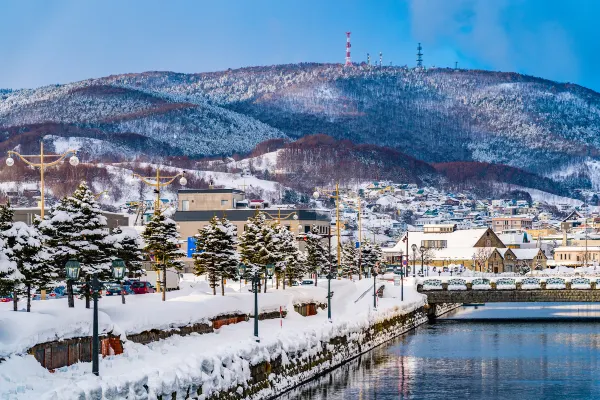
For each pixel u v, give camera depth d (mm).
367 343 104312
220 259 95188
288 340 74375
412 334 125312
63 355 52000
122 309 64625
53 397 39875
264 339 70250
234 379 58688
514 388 78250
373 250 197500
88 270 64938
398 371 87125
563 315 162375
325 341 86188
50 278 59156
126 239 85500
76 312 56000
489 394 75438
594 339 117062
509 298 151000
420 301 144875
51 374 48656
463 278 157375
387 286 151500
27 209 138375
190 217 186375
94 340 45000
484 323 144750
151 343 63500
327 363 85625
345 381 80812
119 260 45500
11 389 43188
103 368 52969
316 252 146500
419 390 76688
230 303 82812
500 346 108938
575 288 149000
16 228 57406
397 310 126250
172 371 50312
